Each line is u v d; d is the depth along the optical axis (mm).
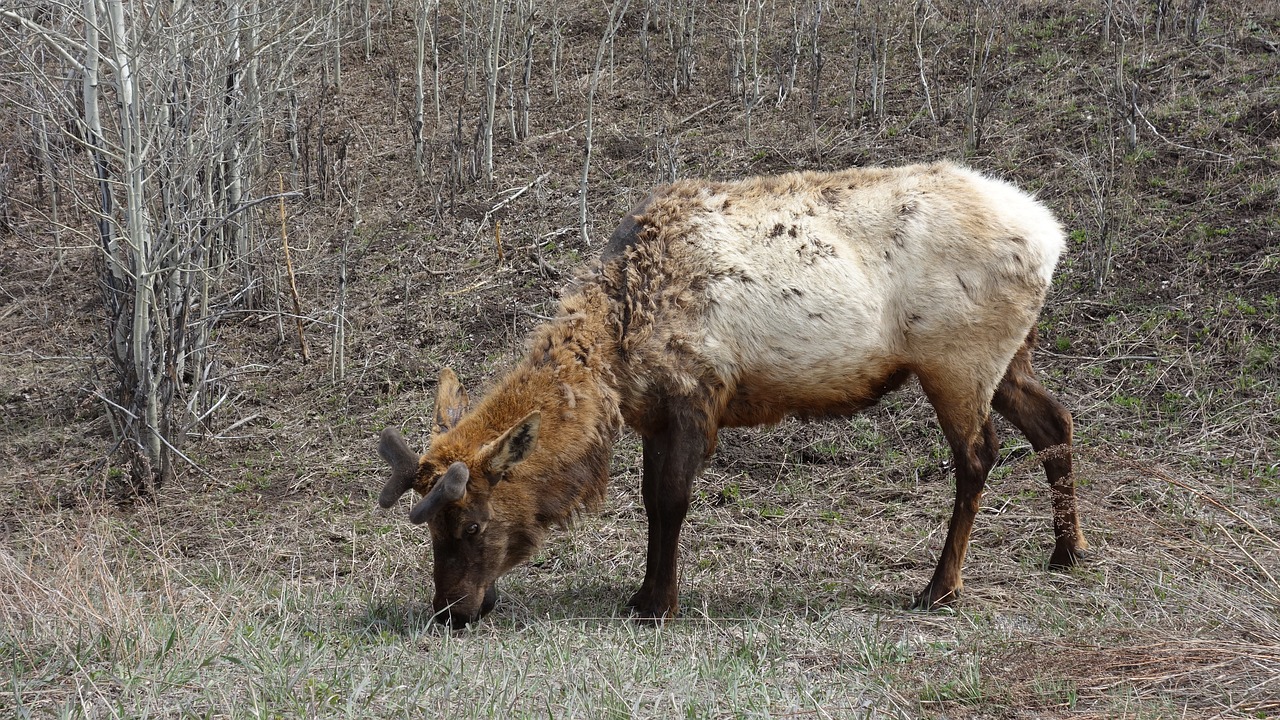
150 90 8680
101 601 5449
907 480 7918
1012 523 7184
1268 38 12156
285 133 13859
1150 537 6109
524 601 6465
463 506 5617
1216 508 6797
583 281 6191
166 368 8664
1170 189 10180
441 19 16297
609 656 5266
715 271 5996
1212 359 8461
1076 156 10820
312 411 9609
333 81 15070
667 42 14922
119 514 8211
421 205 12328
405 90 14789
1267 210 9656
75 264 12562
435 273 11148
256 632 5465
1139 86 11641
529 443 5582
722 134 12461
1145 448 7688
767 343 6020
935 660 5031
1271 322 8602
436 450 5676
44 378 10539
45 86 9234
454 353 9992
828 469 8188
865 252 6160
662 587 6098
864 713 4586
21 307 11844
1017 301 6246
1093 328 9023
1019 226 6250
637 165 12195
